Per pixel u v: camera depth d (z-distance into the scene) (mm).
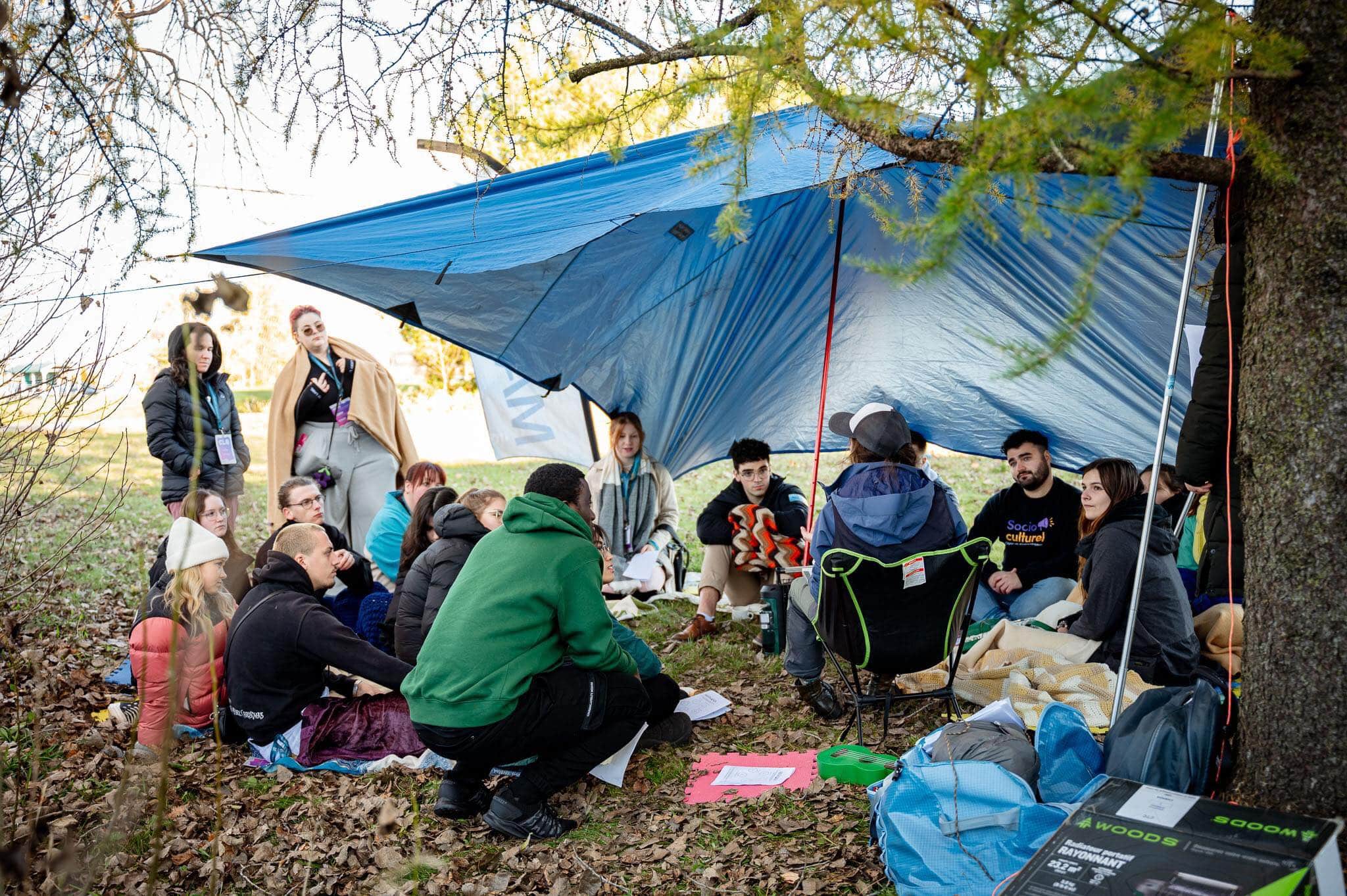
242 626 4145
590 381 6926
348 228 5035
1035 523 5547
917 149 2592
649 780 4055
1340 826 2383
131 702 4734
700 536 6012
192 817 3674
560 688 3654
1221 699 3072
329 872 3367
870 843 3254
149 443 6238
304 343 6695
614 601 6555
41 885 2615
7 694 4656
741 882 3193
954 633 4102
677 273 6219
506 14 3258
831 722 4559
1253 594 2793
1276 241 2672
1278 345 2680
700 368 7078
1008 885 2445
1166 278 5543
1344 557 2607
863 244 6293
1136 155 1896
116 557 7977
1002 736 3191
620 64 3014
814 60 2281
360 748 4191
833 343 6902
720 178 4777
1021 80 1990
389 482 6918
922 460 6262
